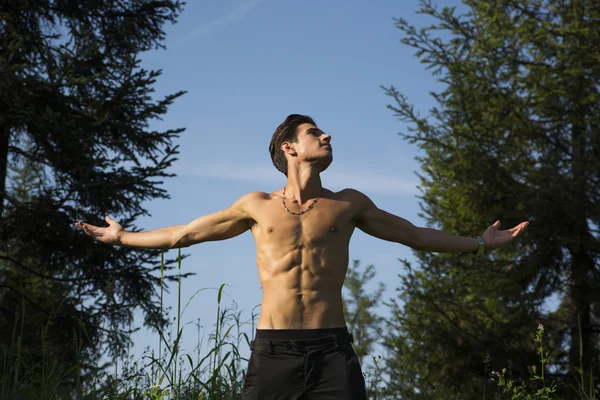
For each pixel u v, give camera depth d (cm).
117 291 986
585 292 1070
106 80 1003
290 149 330
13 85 952
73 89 1011
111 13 1154
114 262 984
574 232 1040
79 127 991
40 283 1134
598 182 1067
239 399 396
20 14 1080
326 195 329
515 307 1094
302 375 300
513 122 1155
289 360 302
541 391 427
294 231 317
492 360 1002
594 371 962
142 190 996
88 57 1009
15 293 998
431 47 1177
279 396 302
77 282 1002
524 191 1059
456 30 1197
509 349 1024
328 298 311
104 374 418
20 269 1146
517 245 1095
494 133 1127
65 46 1005
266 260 319
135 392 400
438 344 1063
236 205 338
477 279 1099
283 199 327
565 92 1096
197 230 343
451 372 1046
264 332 309
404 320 1120
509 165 1088
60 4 1116
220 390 397
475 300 1137
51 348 815
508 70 1173
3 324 915
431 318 1137
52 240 994
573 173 1059
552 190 1038
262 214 325
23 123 973
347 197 330
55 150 1005
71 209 995
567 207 1020
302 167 327
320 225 318
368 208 332
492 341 1031
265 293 317
